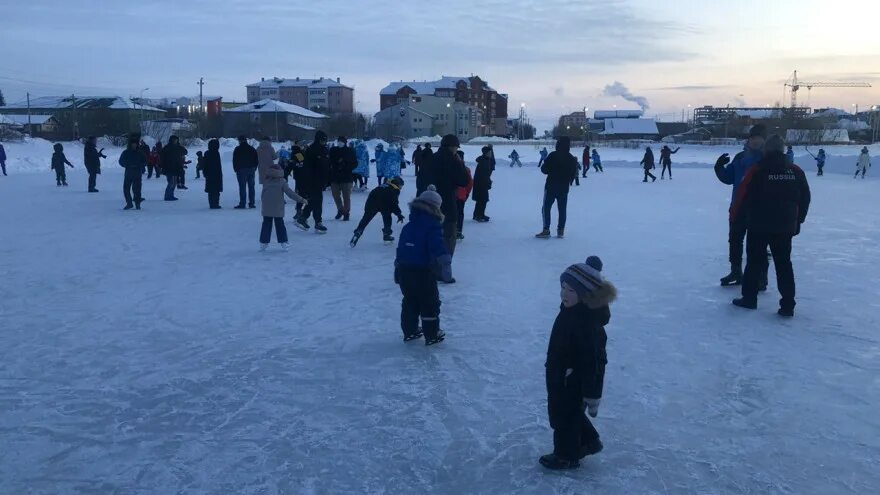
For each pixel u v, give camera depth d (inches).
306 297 318.7
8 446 169.6
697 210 709.3
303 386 209.2
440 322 276.2
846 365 227.9
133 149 655.8
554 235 517.7
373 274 369.1
